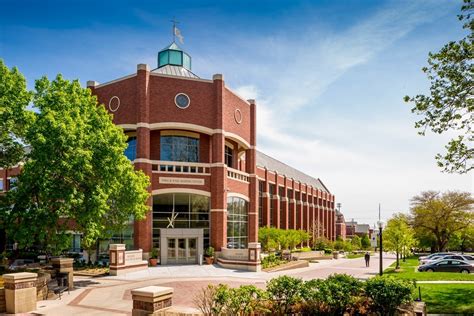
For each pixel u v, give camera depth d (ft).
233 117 131.03
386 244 118.32
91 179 68.49
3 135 63.57
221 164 120.06
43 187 59.21
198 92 121.39
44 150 60.44
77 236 117.80
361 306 35.86
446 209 197.26
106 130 74.38
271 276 91.25
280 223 207.00
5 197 62.28
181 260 113.80
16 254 67.92
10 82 62.75
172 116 117.29
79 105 72.79
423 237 215.31
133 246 110.11
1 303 46.75
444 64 45.80
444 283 67.41
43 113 65.10
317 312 35.47
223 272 96.48
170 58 145.07
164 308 35.22
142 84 114.83
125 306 52.70
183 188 116.06
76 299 57.67
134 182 83.25
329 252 200.54
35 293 49.57
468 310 44.80
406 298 35.09
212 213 118.32
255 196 139.13
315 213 273.95
